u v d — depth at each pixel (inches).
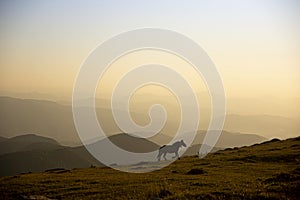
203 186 1262.3
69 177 1638.8
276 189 1151.6
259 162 1959.9
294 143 2810.0
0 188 1371.8
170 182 1373.0
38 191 1289.4
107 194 1184.2
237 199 1058.1
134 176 1621.6
